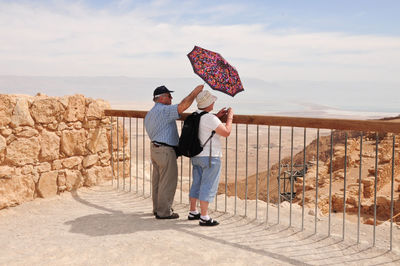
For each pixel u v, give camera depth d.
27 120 5.52
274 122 4.35
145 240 3.78
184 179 9.22
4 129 5.23
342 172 30.62
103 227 4.39
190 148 4.32
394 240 4.14
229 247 3.71
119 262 3.20
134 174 8.00
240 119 4.66
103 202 5.88
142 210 5.37
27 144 5.55
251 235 4.18
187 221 4.72
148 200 6.02
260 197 32.69
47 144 5.87
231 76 4.25
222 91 4.10
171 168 4.70
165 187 4.73
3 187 5.22
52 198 5.91
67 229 4.33
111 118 7.03
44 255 3.38
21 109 5.43
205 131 4.29
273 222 4.71
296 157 42.66
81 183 6.53
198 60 4.22
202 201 4.43
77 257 3.31
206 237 4.02
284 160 42.75
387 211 23.81
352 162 32.66
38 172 5.76
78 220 4.75
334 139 45.41
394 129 3.46
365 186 26.92
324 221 4.95
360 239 4.15
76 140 6.40
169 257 3.33
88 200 5.99
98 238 3.91
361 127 3.69
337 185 27.61
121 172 7.41
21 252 3.49
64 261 3.23
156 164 4.84
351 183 27.53
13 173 5.36
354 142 38.31
